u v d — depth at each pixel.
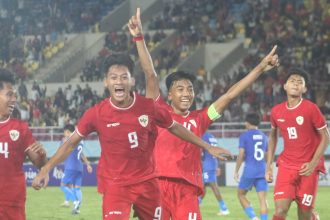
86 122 6.43
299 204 9.11
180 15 39.44
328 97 31.33
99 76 34.72
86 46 38.09
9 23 40.44
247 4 38.97
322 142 8.92
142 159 6.51
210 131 27.31
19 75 36.59
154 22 38.78
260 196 12.78
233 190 23.00
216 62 35.91
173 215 7.40
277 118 9.29
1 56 38.50
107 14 41.53
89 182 26.80
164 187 7.42
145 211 6.62
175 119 7.48
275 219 8.98
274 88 31.33
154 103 6.48
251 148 12.91
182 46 36.88
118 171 6.46
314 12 36.84
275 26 36.34
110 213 6.41
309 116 8.95
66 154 6.46
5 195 6.67
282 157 9.27
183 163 7.43
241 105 30.23
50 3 41.72
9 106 6.64
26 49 38.31
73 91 34.09
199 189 7.52
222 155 6.52
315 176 9.09
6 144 6.62
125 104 6.37
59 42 38.56
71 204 18.06
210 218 14.46
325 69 32.59
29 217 14.97
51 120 31.78
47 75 36.34
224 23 37.91
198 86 31.84
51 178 26.53
